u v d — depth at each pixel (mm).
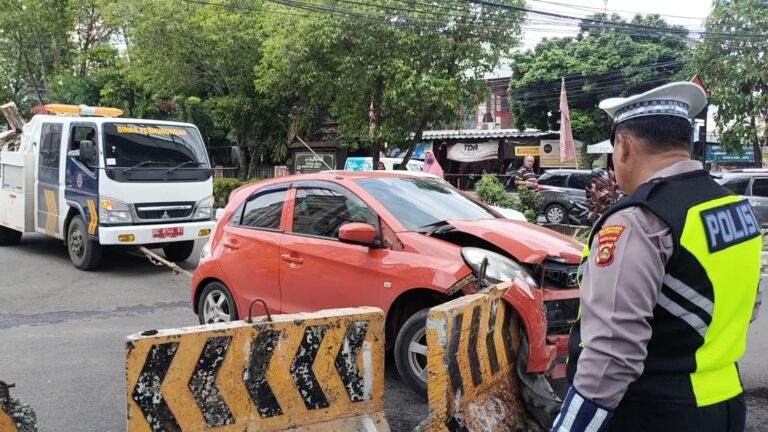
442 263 4242
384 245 4605
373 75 15094
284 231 5277
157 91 22031
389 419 4223
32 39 27141
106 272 9805
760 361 5500
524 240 4445
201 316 5980
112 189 9211
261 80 18797
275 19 17750
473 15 15055
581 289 1845
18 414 2811
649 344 1772
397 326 4590
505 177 27484
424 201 5148
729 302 1761
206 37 19625
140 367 2781
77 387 4879
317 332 3238
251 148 23078
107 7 20484
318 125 22328
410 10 14578
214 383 2959
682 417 1741
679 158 1871
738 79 17859
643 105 1904
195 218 10125
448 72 15367
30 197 10867
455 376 3080
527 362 3770
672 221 1700
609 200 11047
